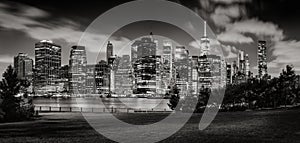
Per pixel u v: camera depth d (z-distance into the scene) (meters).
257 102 73.06
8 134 30.42
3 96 46.75
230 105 67.62
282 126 35.91
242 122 41.00
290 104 77.19
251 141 26.50
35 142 26.17
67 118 50.88
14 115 46.91
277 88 75.75
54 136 29.28
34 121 44.88
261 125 37.19
